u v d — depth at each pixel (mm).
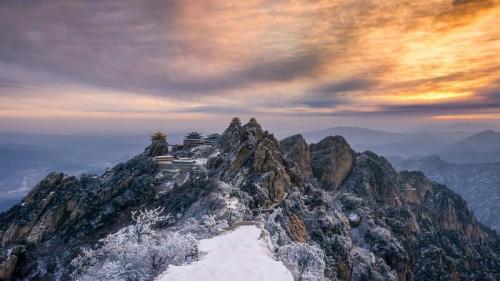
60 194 98438
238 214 66625
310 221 85938
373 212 122562
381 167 173375
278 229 64625
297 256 44062
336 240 82500
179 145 143000
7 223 93500
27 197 101250
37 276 70312
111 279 39594
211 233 51375
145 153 128750
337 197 125812
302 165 141250
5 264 70375
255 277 31953
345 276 76500
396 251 100312
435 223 186375
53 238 83438
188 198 84500
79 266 58969
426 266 122750
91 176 111250
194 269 33062
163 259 39062
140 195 93688
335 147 162250
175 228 66875
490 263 170250
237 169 91562
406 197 188750
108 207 89312
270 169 91625
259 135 115438
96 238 80188
